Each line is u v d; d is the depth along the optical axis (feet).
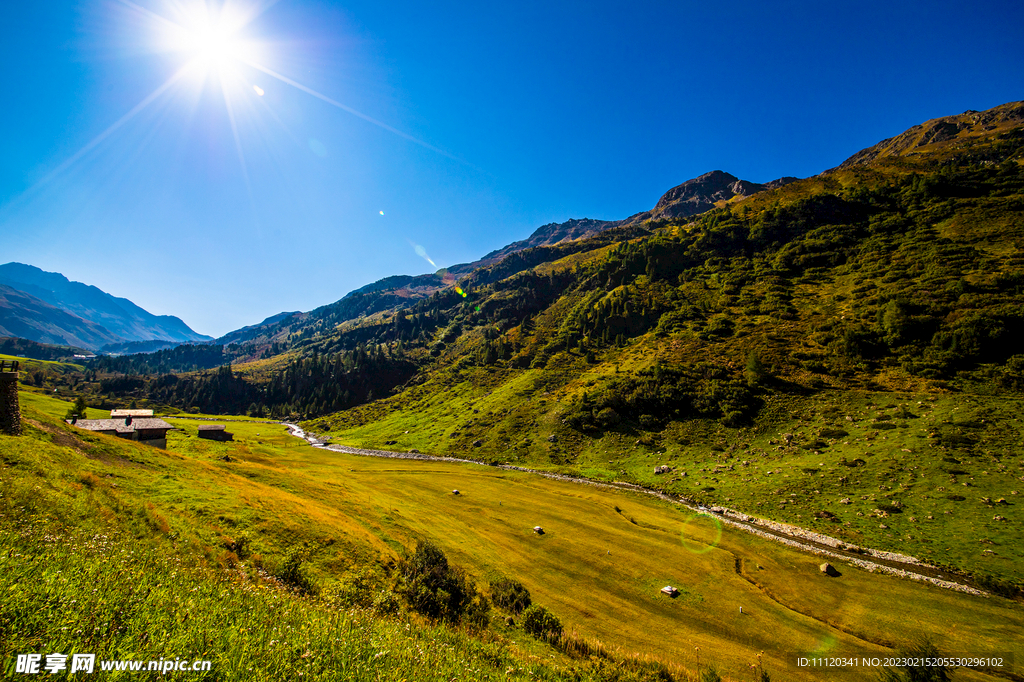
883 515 158.40
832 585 126.41
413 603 81.20
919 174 545.85
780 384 283.79
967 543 133.80
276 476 180.24
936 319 276.21
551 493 233.35
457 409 454.40
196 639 23.41
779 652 95.35
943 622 104.78
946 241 373.40
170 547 67.82
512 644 72.54
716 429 267.18
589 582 131.13
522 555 150.00
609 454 283.18
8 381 109.29
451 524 175.94
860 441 209.36
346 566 97.71
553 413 351.87
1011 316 245.86
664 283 568.00
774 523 171.73
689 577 133.90
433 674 31.30
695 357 350.84
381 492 219.82
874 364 270.87
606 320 535.19
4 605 20.62
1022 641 96.27
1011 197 396.98
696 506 201.57
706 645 97.45
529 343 590.14
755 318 394.93
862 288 366.43
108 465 118.32
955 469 168.25
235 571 71.20
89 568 29.53
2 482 58.65
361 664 26.96
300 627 30.09
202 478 134.72
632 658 79.41
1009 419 185.68
